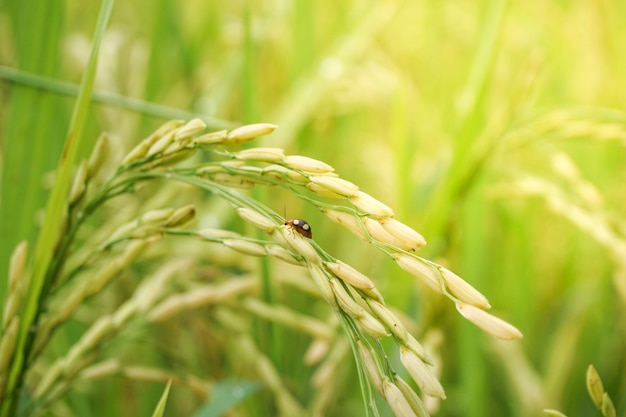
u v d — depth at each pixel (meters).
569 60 0.58
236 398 0.33
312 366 0.41
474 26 0.61
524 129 0.37
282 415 0.34
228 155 0.26
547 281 0.54
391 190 0.51
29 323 0.29
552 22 0.59
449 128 0.53
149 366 0.41
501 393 0.47
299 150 0.52
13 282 0.28
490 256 0.49
